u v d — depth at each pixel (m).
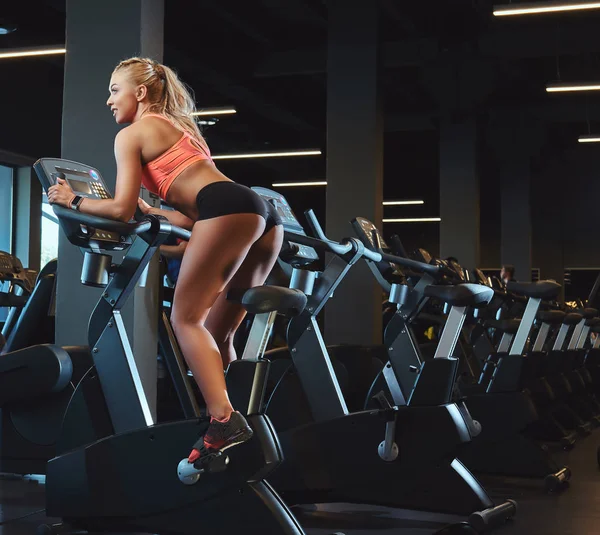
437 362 3.18
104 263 2.54
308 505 3.58
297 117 13.80
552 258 16.73
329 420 3.26
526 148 14.17
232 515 2.40
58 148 11.99
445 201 12.42
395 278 3.63
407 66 11.69
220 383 2.32
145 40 4.54
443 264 3.64
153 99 2.55
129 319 4.34
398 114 13.84
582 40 9.89
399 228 19.22
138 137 2.43
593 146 16.53
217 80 11.20
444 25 10.27
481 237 17.80
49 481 2.67
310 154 13.44
